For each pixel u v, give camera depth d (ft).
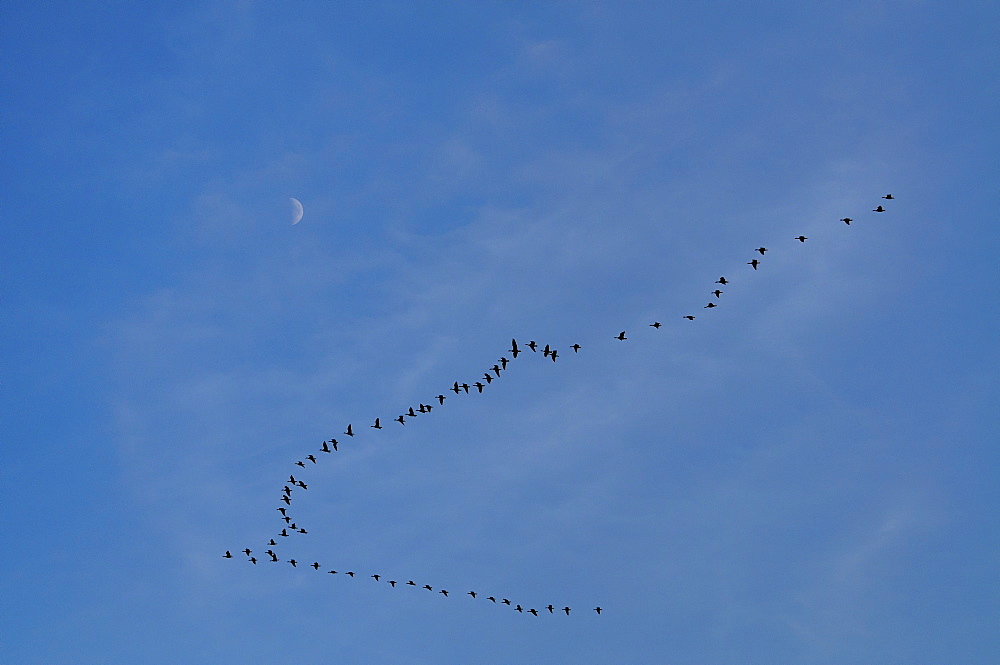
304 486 573.33
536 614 574.97
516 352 513.45
